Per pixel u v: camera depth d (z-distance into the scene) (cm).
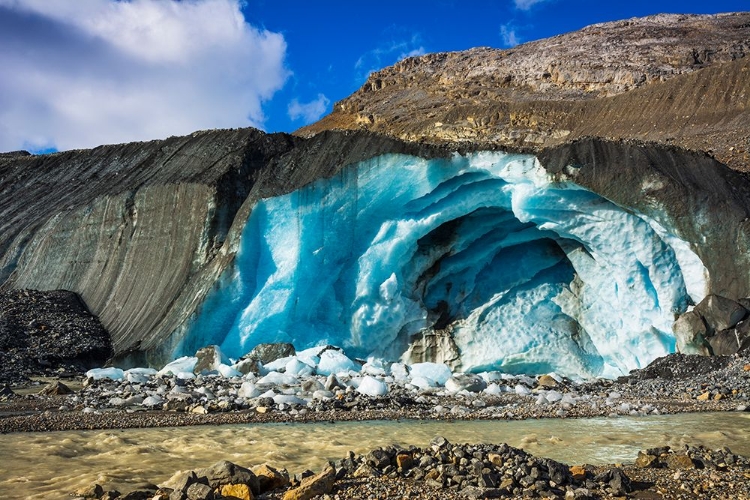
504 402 1355
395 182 2058
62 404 1267
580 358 2084
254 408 1212
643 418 1159
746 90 4922
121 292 2372
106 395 1370
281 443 896
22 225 2873
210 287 2038
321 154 2177
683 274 1898
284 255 2069
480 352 2108
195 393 1347
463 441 923
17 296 2411
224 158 2420
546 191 1933
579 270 2058
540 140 5909
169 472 736
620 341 1988
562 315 2127
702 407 1282
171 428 1017
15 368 1894
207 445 874
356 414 1162
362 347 2092
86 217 2653
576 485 661
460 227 2138
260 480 637
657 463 755
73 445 877
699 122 4819
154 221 2411
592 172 1888
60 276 2623
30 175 3148
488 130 6375
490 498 615
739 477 702
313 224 2084
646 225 1916
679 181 1869
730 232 1830
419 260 2128
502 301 2150
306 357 1886
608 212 1925
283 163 2227
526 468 675
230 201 2261
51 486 671
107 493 615
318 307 2102
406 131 6994
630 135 5144
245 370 1758
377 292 2073
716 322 1769
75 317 2339
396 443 902
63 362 2048
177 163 2577
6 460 789
